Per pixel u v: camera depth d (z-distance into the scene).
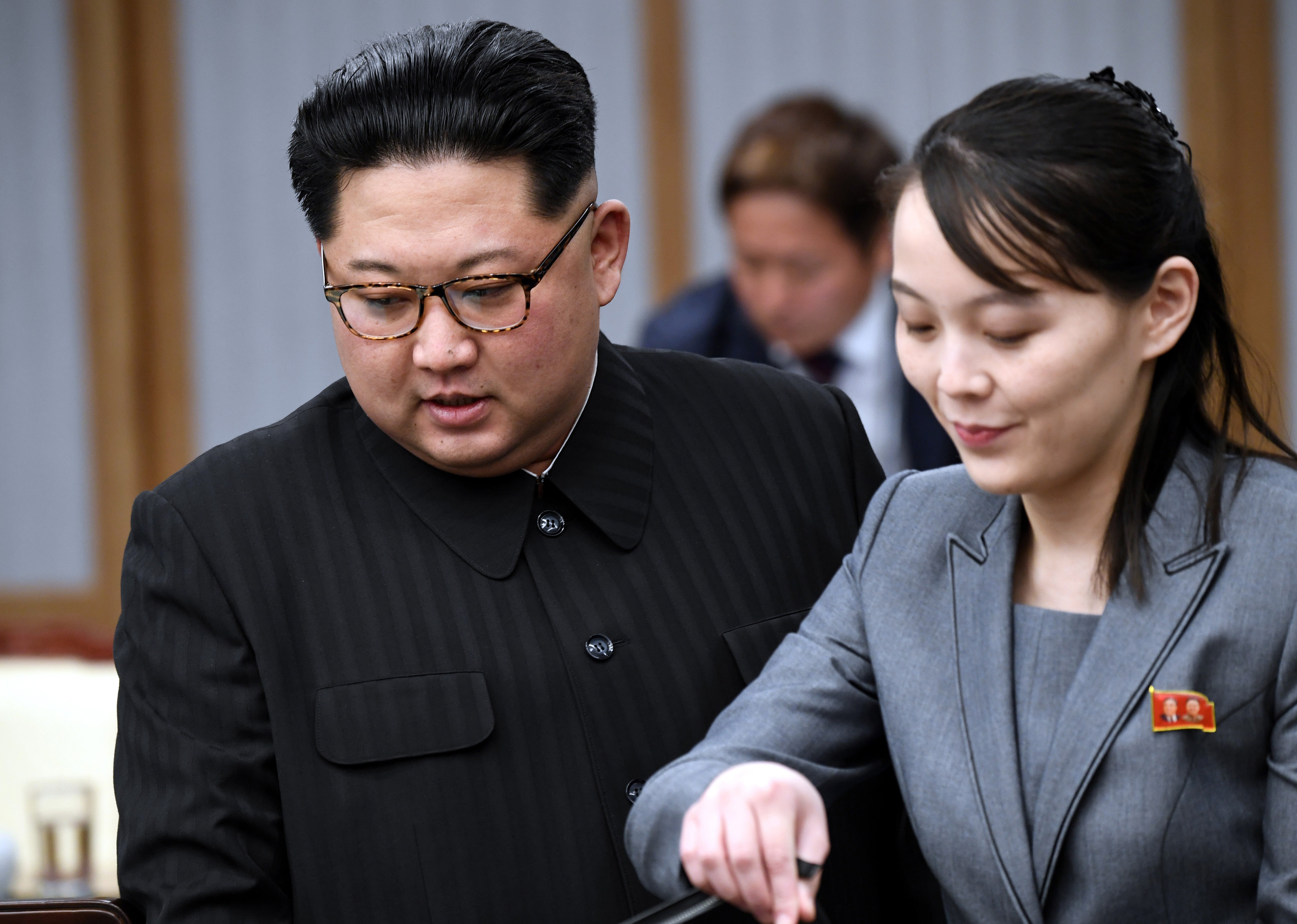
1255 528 4.04
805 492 5.68
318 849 4.84
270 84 17.84
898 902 5.54
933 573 4.55
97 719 9.63
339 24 17.77
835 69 17.52
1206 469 4.18
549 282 4.77
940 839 4.26
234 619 4.98
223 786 4.83
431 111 4.57
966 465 4.04
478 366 4.75
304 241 17.98
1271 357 17.52
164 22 17.72
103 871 8.84
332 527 5.17
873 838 5.43
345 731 4.90
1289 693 3.92
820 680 4.61
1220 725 3.97
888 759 4.82
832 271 10.34
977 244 3.77
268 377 18.11
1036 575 4.40
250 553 5.05
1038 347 3.83
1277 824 3.91
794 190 10.12
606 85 17.48
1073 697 4.09
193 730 4.91
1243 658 3.96
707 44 17.44
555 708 5.04
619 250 5.27
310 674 4.98
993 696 4.25
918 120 17.52
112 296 17.84
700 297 11.18
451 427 4.88
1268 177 17.44
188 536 5.05
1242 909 4.04
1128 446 4.18
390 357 4.74
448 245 4.59
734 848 3.83
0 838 7.52
